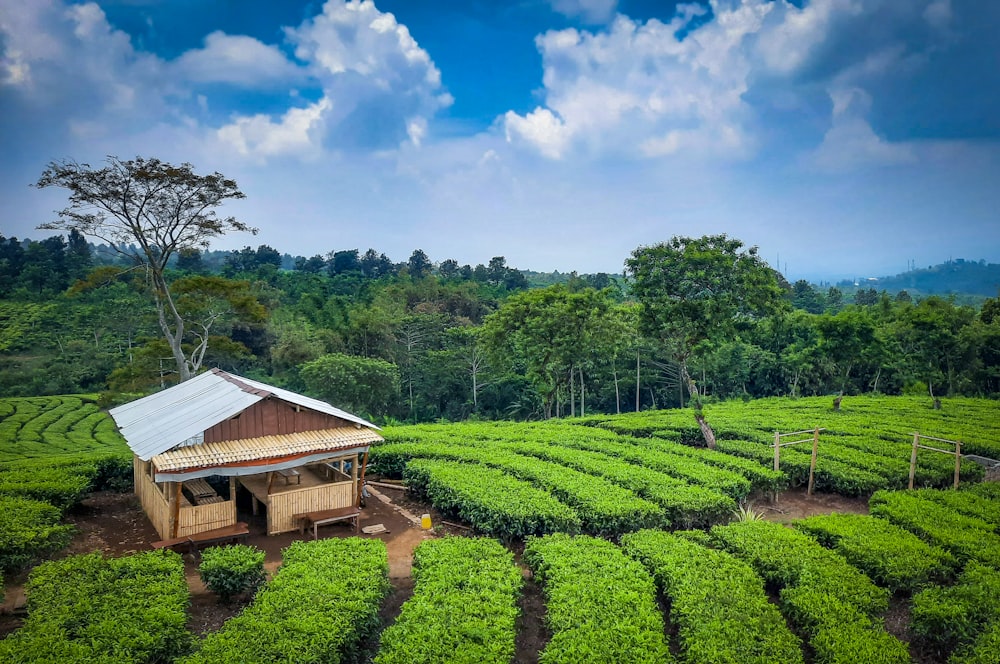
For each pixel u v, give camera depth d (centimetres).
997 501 2072
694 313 2784
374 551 1609
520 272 13362
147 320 6844
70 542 1828
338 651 1237
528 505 1930
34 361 7350
